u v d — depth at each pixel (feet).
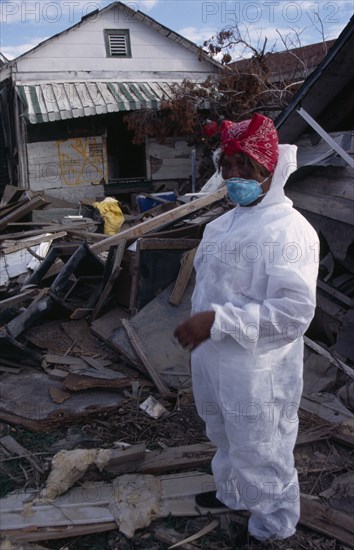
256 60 40.65
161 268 16.83
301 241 7.52
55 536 9.34
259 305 7.44
